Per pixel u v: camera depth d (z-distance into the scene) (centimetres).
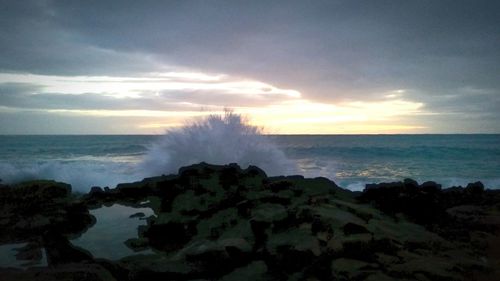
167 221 723
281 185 841
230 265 530
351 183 1633
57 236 692
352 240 544
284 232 591
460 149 3038
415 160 2641
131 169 1583
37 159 3005
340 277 470
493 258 571
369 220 659
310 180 890
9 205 867
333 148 3142
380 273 475
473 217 813
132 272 499
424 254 555
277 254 523
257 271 503
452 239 659
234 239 568
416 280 465
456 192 1036
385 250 544
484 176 2000
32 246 642
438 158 2731
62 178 1428
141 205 894
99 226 762
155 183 956
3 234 701
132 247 657
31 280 451
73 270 479
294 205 695
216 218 716
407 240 593
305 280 471
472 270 516
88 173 1459
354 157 2772
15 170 1484
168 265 513
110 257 614
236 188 827
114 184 1334
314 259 504
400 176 1958
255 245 576
